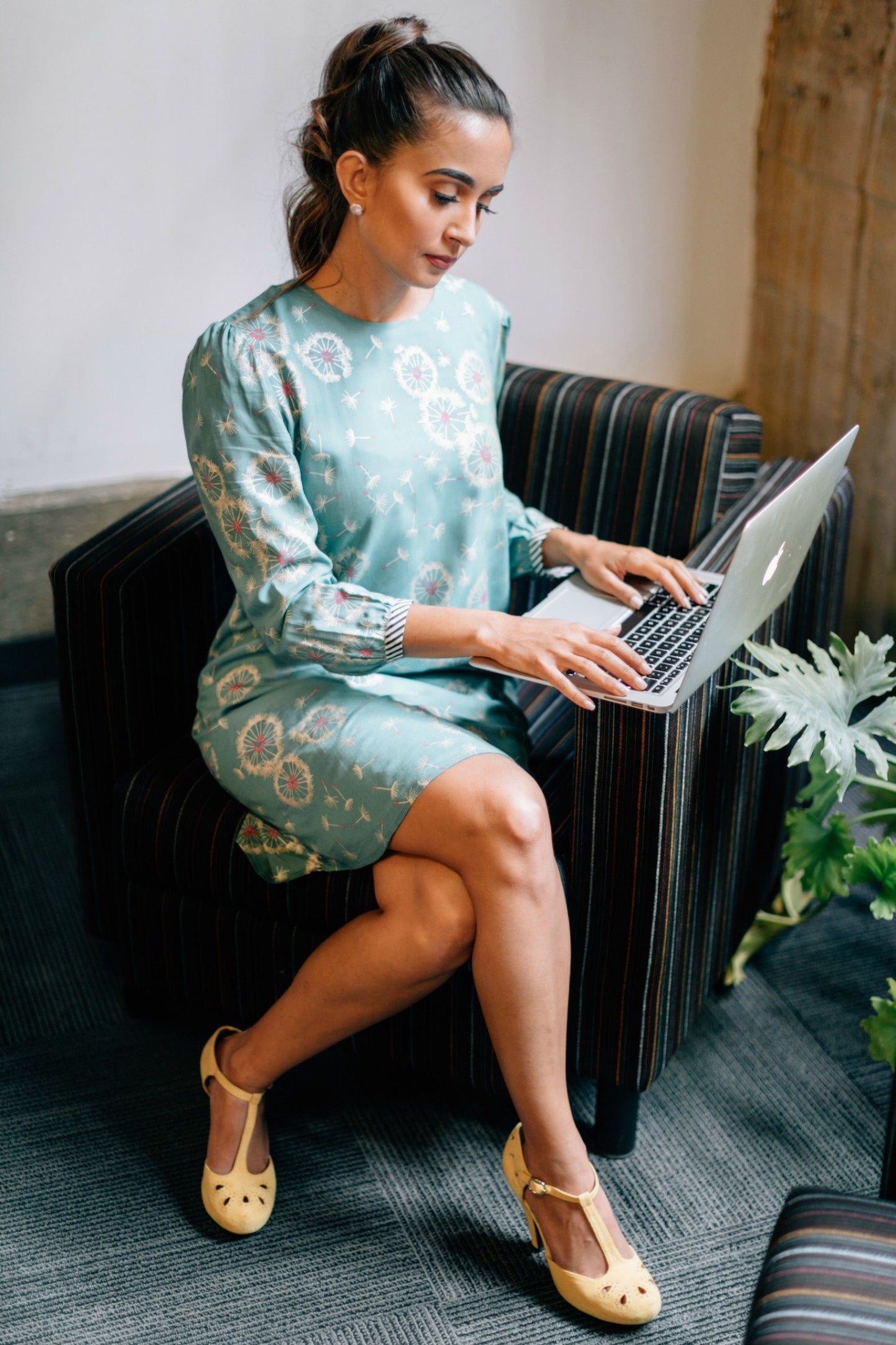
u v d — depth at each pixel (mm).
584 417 1754
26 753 2303
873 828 2000
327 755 1342
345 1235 1422
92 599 1510
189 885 1492
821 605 1727
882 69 2010
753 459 1729
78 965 1834
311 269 1362
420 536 1434
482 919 1258
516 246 2375
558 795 1474
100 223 2166
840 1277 926
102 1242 1415
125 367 2297
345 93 1256
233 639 1496
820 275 2285
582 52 2230
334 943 1344
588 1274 1302
